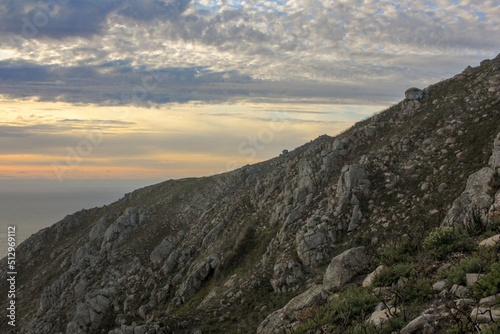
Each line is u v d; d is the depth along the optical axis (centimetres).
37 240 7000
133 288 4216
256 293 2569
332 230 2739
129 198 7650
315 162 3894
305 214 3241
